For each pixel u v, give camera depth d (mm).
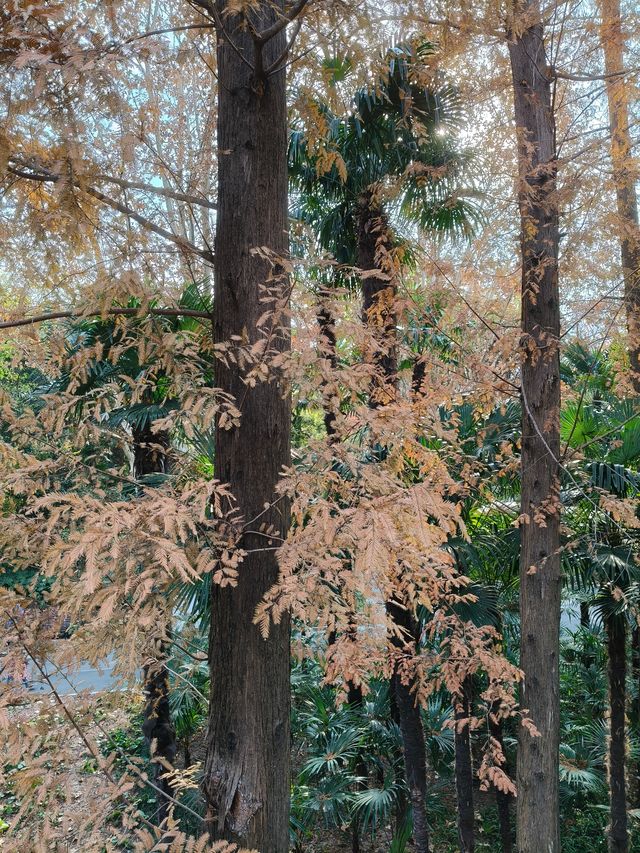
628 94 4797
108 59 1694
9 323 2268
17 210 2045
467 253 5453
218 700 2492
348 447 2221
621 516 4695
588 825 7516
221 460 2555
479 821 7680
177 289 2836
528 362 4898
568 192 4637
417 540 1991
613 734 6332
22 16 1644
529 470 4863
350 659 2873
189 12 2791
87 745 2178
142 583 1697
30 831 2035
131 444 2871
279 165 2691
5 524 2188
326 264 2369
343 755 6418
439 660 4590
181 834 2033
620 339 5395
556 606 4746
